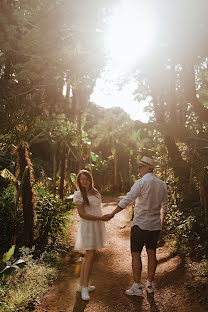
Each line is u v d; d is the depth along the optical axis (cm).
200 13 478
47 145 2377
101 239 407
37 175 1439
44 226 684
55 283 449
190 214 682
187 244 573
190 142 541
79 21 702
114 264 550
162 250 610
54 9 700
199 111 830
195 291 385
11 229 626
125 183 2664
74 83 1071
